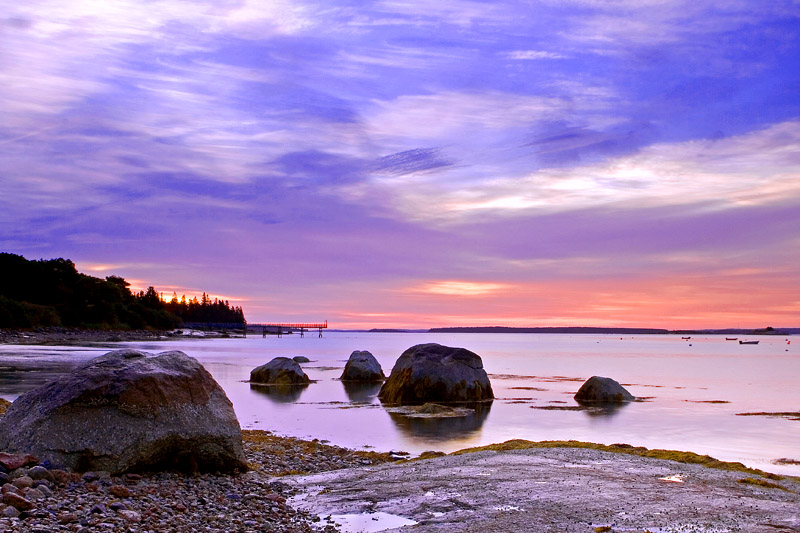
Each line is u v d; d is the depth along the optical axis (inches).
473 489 582.9
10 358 2896.2
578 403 1600.6
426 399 1600.6
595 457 740.0
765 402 1621.6
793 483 634.8
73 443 591.5
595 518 486.6
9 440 608.1
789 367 3267.7
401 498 560.4
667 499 542.6
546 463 703.1
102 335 6584.6
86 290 7711.6
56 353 3341.5
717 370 2992.1
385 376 2309.3
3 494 473.1
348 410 1460.4
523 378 2428.6
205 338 7706.7
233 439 663.8
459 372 1642.5
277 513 517.7
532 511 506.3
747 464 876.0
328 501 559.8
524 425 1238.3
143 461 608.7
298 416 1359.5
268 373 2087.8
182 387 654.5
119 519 448.8
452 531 462.0
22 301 6565.0
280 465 802.2
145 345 4805.6
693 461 737.0
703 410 1467.8
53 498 490.3
